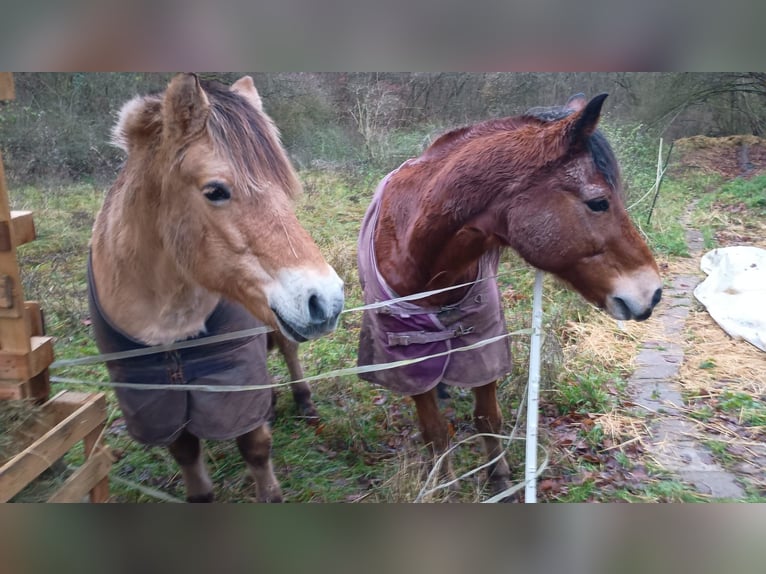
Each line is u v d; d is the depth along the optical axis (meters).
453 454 2.11
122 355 1.48
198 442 1.70
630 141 5.14
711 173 5.71
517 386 2.41
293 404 2.49
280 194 1.30
